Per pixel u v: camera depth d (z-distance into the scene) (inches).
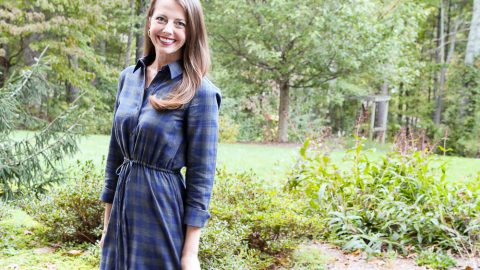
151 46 69.0
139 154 63.7
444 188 185.2
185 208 65.3
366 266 147.3
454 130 701.9
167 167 64.0
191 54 65.3
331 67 558.3
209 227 130.4
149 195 63.2
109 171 71.2
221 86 618.2
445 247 166.1
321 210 179.8
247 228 139.5
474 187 191.9
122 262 65.5
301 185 200.1
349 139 521.3
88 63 557.0
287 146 521.0
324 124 768.3
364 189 185.6
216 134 64.9
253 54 550.9
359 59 528.1
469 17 886.4
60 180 172.9
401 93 832.3
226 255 130.0
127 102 66.0
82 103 574.9
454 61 766.5
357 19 500.1
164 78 65.1
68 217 148.5
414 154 199.2
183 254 64.8
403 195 185.9
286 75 567.8
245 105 682.8
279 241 145.6
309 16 501.7
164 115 62.3
